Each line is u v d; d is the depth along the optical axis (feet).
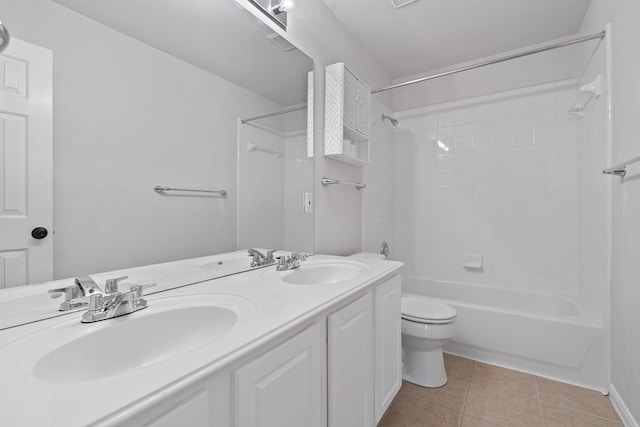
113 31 2.87
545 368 5.93
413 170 9.45
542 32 7.11
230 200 4.23
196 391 1.70
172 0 3.43
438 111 9.07
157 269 3.30
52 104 2.46
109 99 2.85
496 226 8.28
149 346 2.48
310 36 5.69
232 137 4.23
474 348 6.65
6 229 2.21
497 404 5.13
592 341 5.49
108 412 1.29
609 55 5.18
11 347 1.94
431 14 6.42
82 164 2.66
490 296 8.18
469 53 8.07
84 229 2.68
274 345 2.27
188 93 3.62
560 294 7.43
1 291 2.19
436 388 5.62
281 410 2.32
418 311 5.91
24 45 2.29
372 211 8.28
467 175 8.67
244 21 4.35
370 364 3.96
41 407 1.32
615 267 5.05
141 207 3.15
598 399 5.17
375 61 8.38
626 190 4.61
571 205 7.38
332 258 5.36
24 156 2.30
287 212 5.24
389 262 5.06
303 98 5.54
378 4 6.11
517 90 7.99
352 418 3.47
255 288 3.33
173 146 3.46
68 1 2.55
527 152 7.89
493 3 6.07
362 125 6.72
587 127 6.53
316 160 5.90
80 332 2.16
